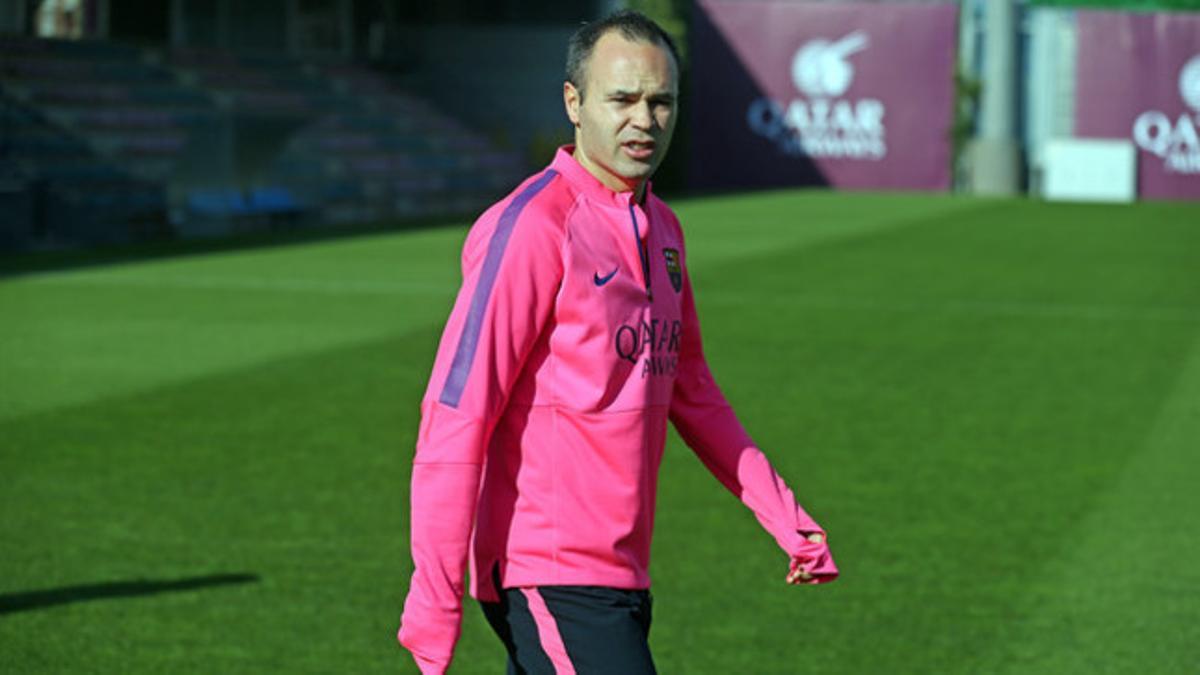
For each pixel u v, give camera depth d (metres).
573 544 11.59
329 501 29.33
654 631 22.30
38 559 25.34
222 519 27.94
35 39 103.69
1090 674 20.64
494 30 142.75
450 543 11.02
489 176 130.62
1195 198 145.25
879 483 31.47
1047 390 42.31
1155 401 40.91
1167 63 145.25
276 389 40.81
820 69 147.38
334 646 21.45
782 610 23.31
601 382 11.49
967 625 22.69
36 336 49.53
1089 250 85.81
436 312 56.09
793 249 83.00
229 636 21.80
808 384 42.78
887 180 147.75
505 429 11.64
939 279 69.44
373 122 124.44
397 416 37.44
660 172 144.62
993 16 148.00
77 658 20.75
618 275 11.54
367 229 97.88
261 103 114.00
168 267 71.44
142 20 115.19
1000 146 148.12
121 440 34.41
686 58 147.25
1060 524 28.41
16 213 79.56
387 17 142.38
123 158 96.00
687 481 31.53
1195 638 22.16
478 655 21.42
